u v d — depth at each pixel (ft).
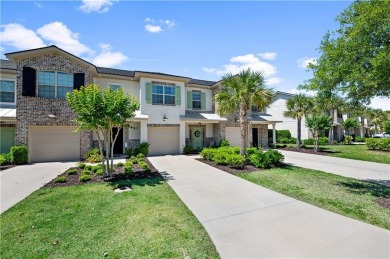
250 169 34.45
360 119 135.54
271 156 37.40
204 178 29.04
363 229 13.87
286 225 14.65
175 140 58.44
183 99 58.95
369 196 20.98
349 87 20.58
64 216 16.25
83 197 20.75
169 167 37.37
